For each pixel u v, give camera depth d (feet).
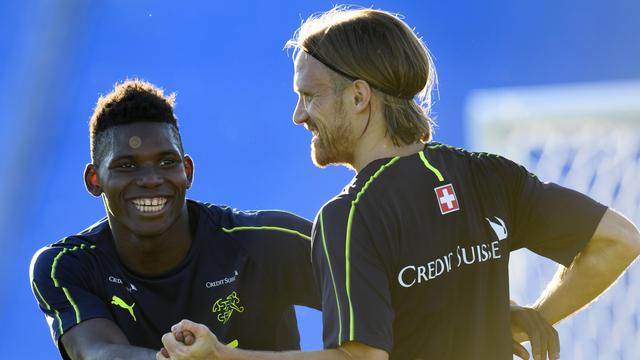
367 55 31.01
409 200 30.30
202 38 87.25
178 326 28.71
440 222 30.50
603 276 33.63
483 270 31.12
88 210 88.33
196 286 38.60
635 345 55.16
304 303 40.19
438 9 85.35
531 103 58.23
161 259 37.91
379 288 29.22
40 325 85.97
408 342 30.27
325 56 31.35
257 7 86.28
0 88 88.84
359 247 29.37
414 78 31.50
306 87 31.68
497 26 84.64
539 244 33.35
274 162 84.58
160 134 36.76
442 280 30.30
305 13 85.81
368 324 28.89
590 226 32.94
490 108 59.52
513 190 32.68
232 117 85.30
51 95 88.79
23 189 88.07
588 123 57.41
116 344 35.24
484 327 31.01
